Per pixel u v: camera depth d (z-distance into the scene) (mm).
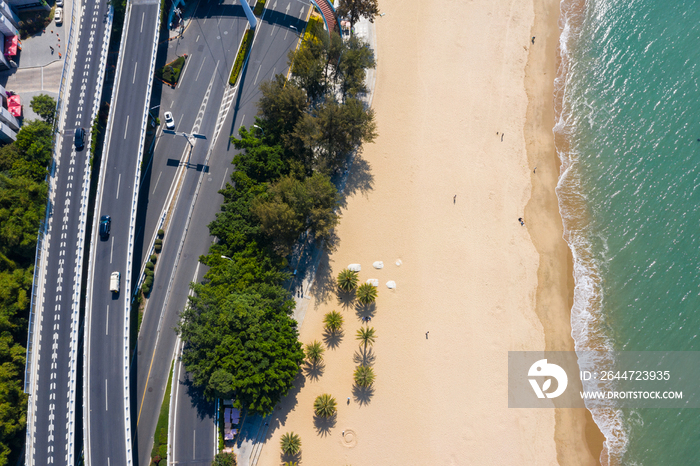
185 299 84312
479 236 89938
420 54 100000
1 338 75500
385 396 82188
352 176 92188
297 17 98938
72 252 81938
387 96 97250
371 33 100938
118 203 83312
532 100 98375
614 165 93625
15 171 81938
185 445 76062
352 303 85625
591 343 85500
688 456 78625
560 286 88438
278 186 77188
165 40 98000
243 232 79562
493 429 81625
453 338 84875
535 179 93875
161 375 80812
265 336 73375
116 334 77375
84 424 72688
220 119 93625
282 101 80500
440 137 94875
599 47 100812
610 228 90438
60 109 89125
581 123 96688
